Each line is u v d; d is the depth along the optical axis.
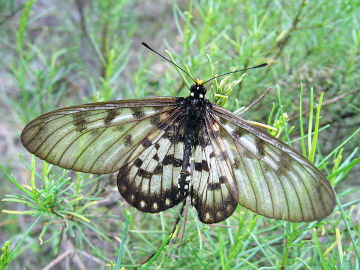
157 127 0.07
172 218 0.09
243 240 0.07
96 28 0.13
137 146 0.07
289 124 0.10
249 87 0.10
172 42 0.14
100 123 0.06
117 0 0.13
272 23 0.11
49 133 0.06
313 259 0.07
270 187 0.06
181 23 0.15
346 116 0.10
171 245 0.07
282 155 0.06
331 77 0.10
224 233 0.08
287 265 0.07
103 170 0.06
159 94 0.11
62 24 0.14
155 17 0.15
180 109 0.07
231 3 0.11
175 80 0.10
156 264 0.08
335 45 0.10
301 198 0.06
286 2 0.11
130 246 0.09
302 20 0.10
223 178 0.06
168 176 0.07
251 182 0.06
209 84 0.09
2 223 0.10
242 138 0.06
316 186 0.05
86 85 0.13
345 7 0.10
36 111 0.11
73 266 0.10
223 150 0.06
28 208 0.11
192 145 0.07
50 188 0.06
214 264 0.07
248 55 0.09
